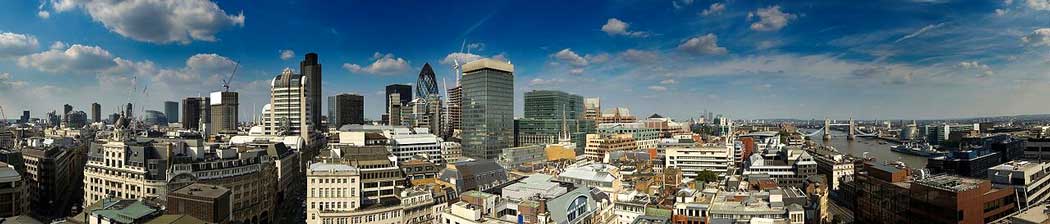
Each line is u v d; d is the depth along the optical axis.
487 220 180.00
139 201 185.00
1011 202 189.50
